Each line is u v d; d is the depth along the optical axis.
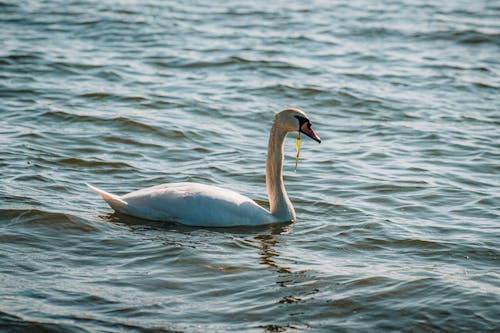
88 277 9.32
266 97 19.33
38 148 14.49
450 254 10.45
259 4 31.12
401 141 16.33
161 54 22.86
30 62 21.00
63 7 28.64
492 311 8.76
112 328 8.12
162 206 11.28
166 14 28.34
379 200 12.73
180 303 8.78
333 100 19.28
